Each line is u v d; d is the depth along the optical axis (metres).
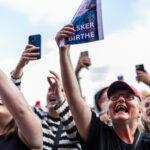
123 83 2.04
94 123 1.92
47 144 2.40
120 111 1.97
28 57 1.88
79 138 1.91
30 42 1.94
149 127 2.61
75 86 1.91
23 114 1.33
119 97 2.03
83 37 1.63
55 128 2.52
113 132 1.95
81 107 1.88
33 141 1.38
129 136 1.92
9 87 1.35
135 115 1.98
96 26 1.61
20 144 1.47
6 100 1.32
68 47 1.97
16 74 2.36
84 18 1.66
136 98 2.04
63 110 2.31
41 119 2.72
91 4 1.66
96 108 3.50
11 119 1.67
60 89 2.35
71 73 1.92
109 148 1.79
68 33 1.65
